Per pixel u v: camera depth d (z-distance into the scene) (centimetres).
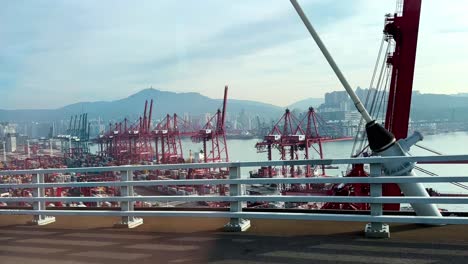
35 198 684
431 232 505
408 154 558
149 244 534
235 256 465
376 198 493
